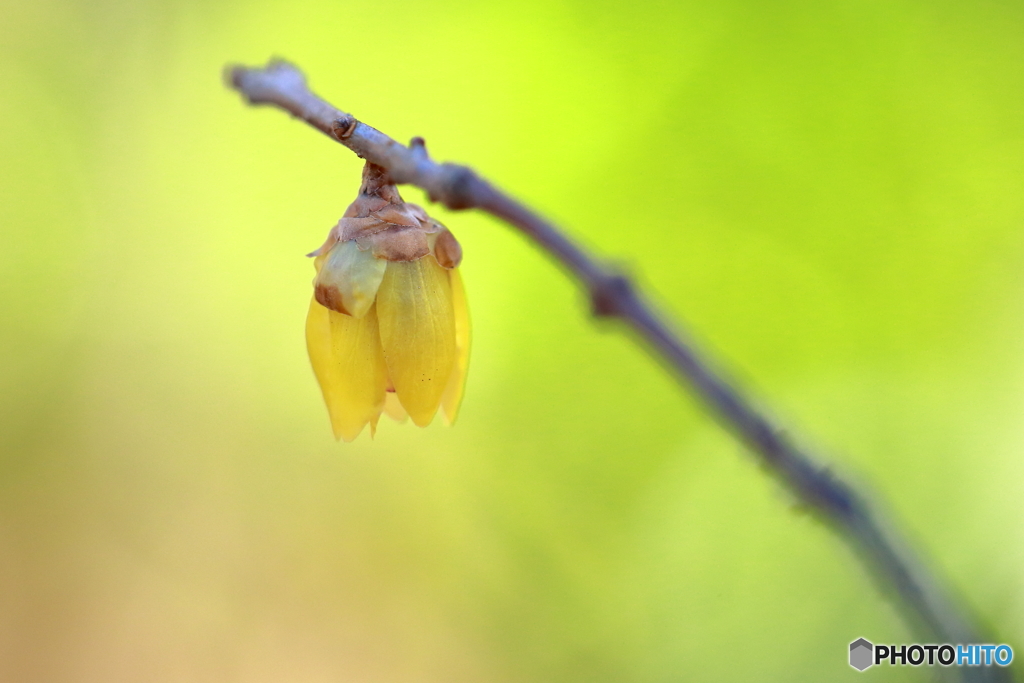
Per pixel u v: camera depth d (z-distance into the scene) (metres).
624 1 0.56
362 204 0.34
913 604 0.31
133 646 0.52
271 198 0.60
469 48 0.58
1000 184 0.53
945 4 0.52
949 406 0.54
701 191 0.57
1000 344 0.54
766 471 0.32
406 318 0.33
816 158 0.55
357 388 0.34
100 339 0.60
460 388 0.34
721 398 0.31
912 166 0.54
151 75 0.61
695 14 0.55
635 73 0.56
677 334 0.32
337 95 0.60
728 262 0.58
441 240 0.34
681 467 0.56
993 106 0.53
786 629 0.50
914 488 0.53
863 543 0.31
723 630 0.52
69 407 0.58
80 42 0.61
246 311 0.60
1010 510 0.50
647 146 0.57
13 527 0.54
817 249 0.57
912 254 0.55
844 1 0.53
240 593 0.54
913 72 0.54
